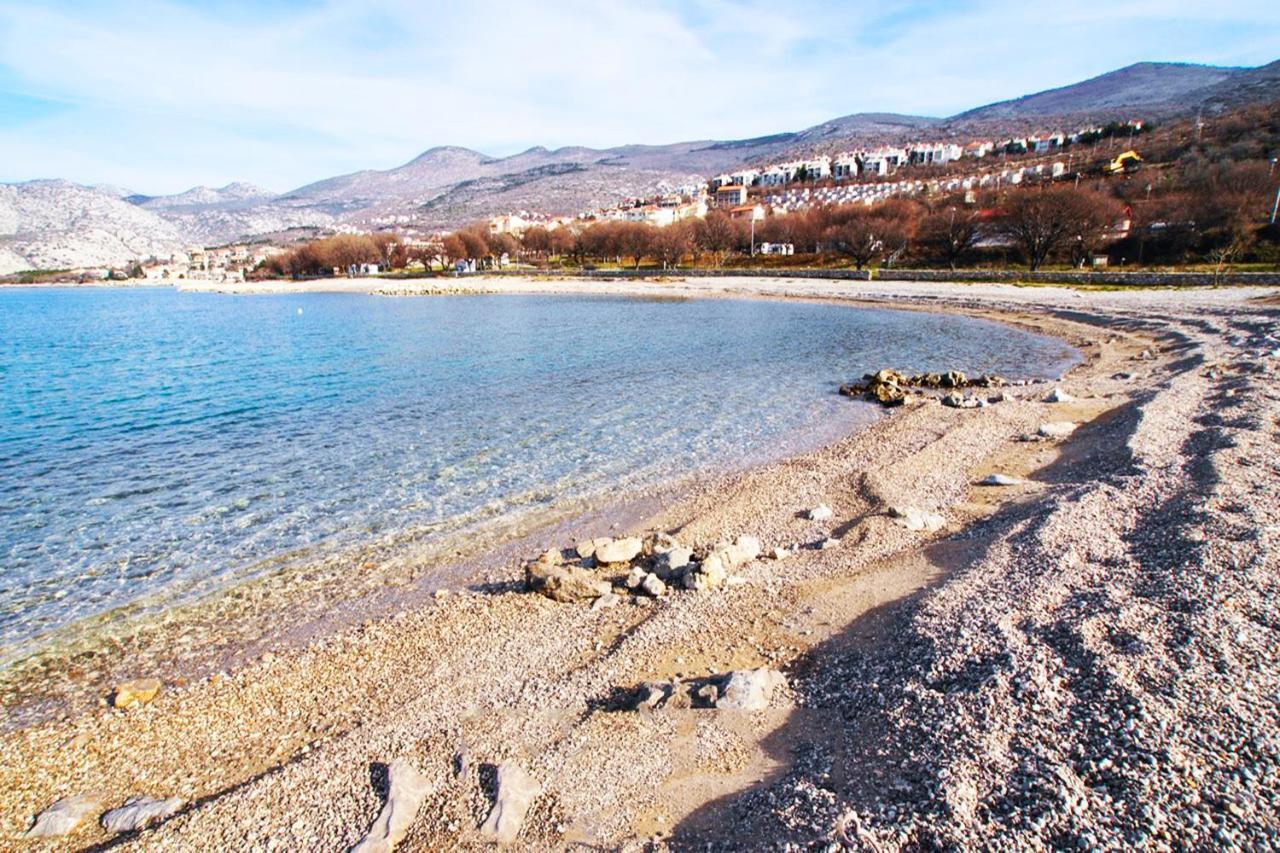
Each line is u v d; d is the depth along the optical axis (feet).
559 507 55.16
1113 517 38.99
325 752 26.48
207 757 27.66
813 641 31.42
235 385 111.24
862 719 23.89
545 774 23.32
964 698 22.98
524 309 260.01
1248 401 62.23
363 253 546.67
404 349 151.94
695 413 85.61
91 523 54.08
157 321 259.80
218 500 58.49
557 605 38.63
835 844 17.42
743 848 18.54
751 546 43.01
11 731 30.17
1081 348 129.08
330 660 34.37
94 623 39.60
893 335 157.89
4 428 84.38
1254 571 29.01
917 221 347.97
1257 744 18.70
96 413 92.27
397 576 44.19
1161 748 18.93
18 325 252.21
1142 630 25.41
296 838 21.70
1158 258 250.16
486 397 97.71
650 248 408.67
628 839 19.94
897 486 53.93
